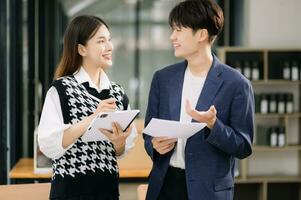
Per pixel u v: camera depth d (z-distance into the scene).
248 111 2.07
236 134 2.03
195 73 2.14
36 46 5.73
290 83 5.97
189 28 2.04
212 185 2.04
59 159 2.24
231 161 2.14
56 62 5.88
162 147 2.06
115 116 2.06
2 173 4.52
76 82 2.28
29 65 5.68
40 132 2.21
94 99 2.28
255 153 6.17
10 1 5.05
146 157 4.35
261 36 6.13
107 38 2.30
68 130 2.14
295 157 6.25
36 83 5.70
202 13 2.02
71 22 2.32
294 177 6.05
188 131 1.96
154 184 2.15
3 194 2.86
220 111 2.05
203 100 2.06
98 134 2.16
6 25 4.66
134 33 7.04
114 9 6.98
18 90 5.39
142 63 7.07
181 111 2.11
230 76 2.08
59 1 6.12
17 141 5.37
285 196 6.17
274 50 5.84
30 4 5.65
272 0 6.11
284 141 5.93
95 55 2.28
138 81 7.07
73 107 2.23
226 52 6.01
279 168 6.23
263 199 5.94
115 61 7.04
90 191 2.24
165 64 7.10
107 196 2.30
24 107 5.61
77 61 2.32
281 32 6.14
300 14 6.16
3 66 4.56
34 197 2.83
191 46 2.06
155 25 7.05
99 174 2.26
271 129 5.92
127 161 4.33
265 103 5.91
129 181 4.31
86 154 2.24
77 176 2.22
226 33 6.36
